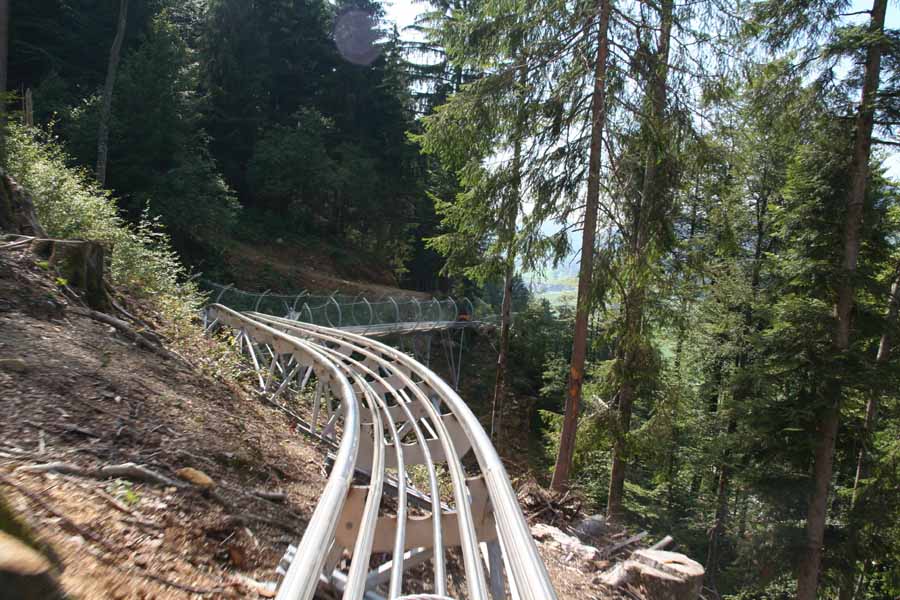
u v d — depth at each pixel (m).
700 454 16.02
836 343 11.33
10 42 25.36
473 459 16.64
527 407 26.80
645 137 9.48
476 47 10.28
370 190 33.59
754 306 14.19
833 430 11.53
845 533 12.79
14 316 4.40
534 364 28.64
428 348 25.19
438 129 10.37
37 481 2.54
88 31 27.33
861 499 12.40
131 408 3.81
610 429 11.62
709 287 13.25
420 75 36.31
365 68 36.69
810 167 11.74
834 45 10.23
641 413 17.12
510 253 10.74
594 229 10.11
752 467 13.37
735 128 10.00
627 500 17.80
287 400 7.68
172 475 3.25
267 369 8.53
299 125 32.62
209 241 24.14
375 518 2.31
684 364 16.73
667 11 9.55
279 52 35.50
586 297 10.12
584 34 10.03
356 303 20.77
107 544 2.34
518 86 10.09
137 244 9.33
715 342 15.91
